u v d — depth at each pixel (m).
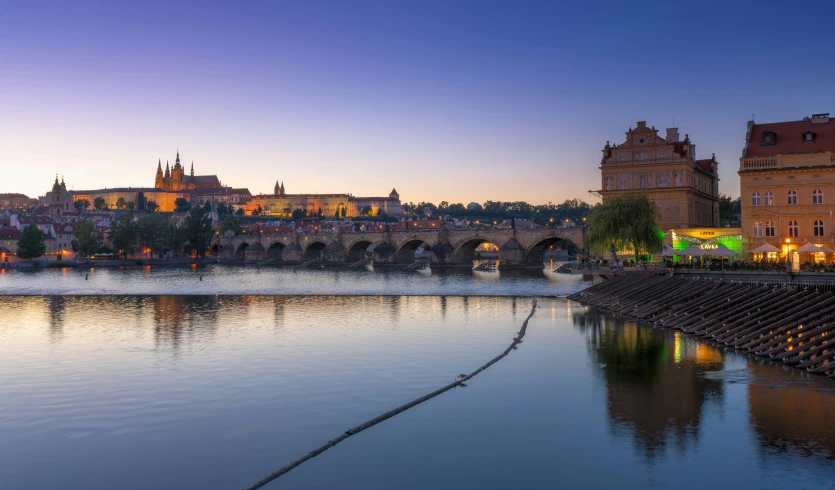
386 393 47.88
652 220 105.88
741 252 99.94
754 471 32.62
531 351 61.75
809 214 94.56
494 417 41.56
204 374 54.47
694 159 140.62
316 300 116.75
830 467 32.75
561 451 35.78
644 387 47.38
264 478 32.97
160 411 44.12
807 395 43.94
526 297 117.88
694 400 43.69
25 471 34.62
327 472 33.62
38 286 154.38
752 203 98.31
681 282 86.31
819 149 97.25
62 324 85.12
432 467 34.03
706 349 59.78
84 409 44.75
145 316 93.31
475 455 35.53
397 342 68.94
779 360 53.59
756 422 39.06
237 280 175.88
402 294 127.69
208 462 35.47
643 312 80.75
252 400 46.47
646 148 132.25
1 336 75.00
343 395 47.47
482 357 60.12
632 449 35.78
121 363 59.16
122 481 33.31
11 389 50.03
